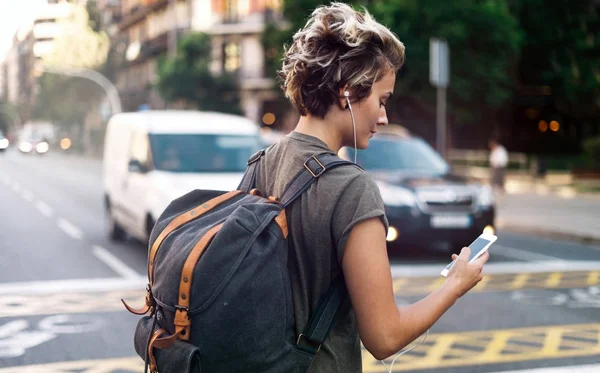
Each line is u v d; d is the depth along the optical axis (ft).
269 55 119.44
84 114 187.32
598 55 117.50
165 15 178.81
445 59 51.83
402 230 29.91
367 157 33.58
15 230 42.16
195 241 4.94
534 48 119.75
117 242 37.17
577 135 130.11
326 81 5.29
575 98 117.19
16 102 219.41
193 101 132.77
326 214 5.04
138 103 181.27
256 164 5.88
